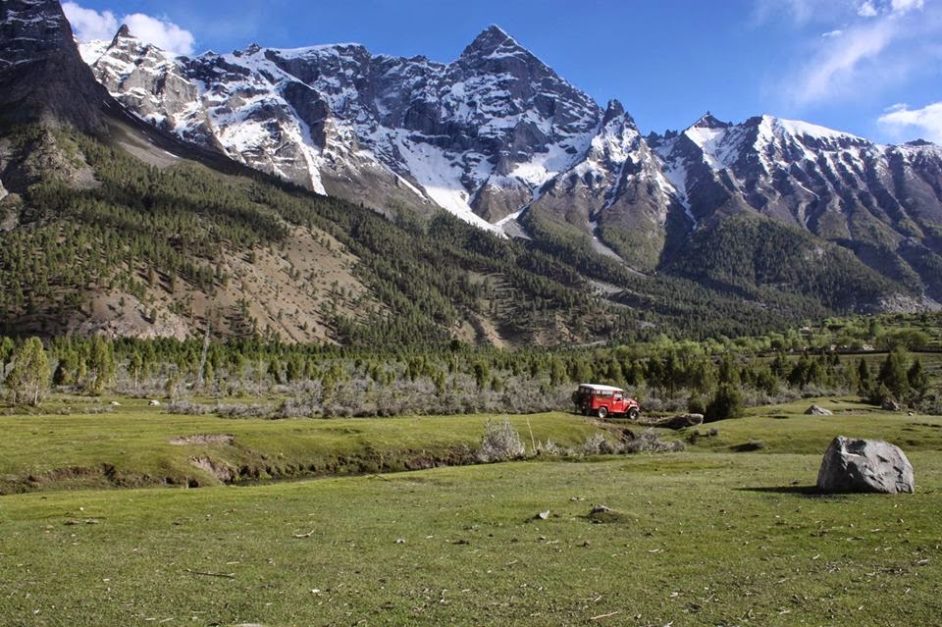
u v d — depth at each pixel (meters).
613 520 22.78
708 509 24.53
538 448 53.81
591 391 78.31
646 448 52.75
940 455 42.75
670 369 110.81
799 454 47.75
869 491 26.53
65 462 40.97
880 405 85.25
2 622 13.40
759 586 15.16
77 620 13.52
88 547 20.12
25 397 79.38
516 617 13.43
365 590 15.37
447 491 31.86
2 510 26.98
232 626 13.06
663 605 13.98
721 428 59.38
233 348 169.88
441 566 17.39
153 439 48.12
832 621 12.89
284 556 18.73
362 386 118.31
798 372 114.06
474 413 83.06
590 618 13.27
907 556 17.25
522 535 20.91
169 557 18.77
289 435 53.84
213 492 32.91
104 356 105.50
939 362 150.38
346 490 33.06
